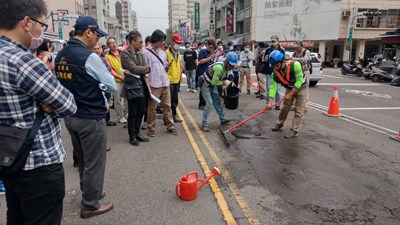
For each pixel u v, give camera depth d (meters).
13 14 1.59
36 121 1.66
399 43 18.16
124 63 4.79
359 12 32.12
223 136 5.50
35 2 1.66
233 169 4.23
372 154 4.92
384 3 32.53
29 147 1.63
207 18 67.81
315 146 5.29
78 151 3.09
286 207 3.24
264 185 3.76
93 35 2.82
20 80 1.55
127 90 4.88
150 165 4.32
